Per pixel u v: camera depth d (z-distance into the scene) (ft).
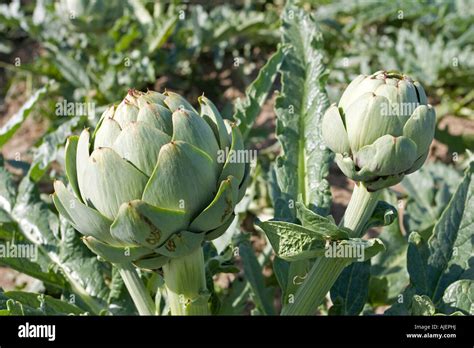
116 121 2.76
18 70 6.11
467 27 6.15
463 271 3.21
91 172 2.74
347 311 3.28
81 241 3.44
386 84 2.88
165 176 2.71
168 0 6.51
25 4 7.30
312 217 2.93
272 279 3.81
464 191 3.27
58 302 3.23
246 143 5.03
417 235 3.24
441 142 4.86
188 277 2.94
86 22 5.41
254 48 6.57
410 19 6.72
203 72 6.36
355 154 2.90
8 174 3.61
